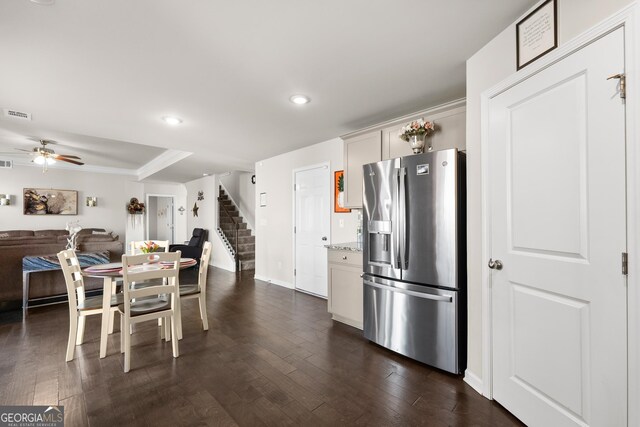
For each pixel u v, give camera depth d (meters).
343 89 2.57
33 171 6.89
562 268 1.41
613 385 1.20
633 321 1.13
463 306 2.20
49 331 3.00
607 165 1.22
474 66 2.03
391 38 1.85
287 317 3.45
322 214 4.30
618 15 1.17
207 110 3.04
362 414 1.74
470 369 2.05
